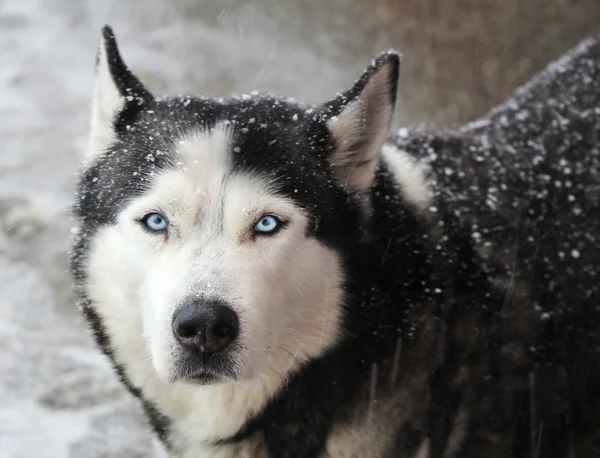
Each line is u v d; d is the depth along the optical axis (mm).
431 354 3156
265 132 2900
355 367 3076
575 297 3340
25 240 5500
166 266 2693
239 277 2629
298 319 2912
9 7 8859
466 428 3240
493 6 8297
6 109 7082
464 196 3410
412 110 6941
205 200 2729
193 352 2611
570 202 3488
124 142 2996
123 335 3002
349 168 3045
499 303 3252
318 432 3145
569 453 3420
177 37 8102
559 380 3322
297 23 8375
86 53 8078
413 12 8367
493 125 3879
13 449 3871
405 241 3135
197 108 3016
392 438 3146
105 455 3926
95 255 2945
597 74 3939
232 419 3098
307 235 2830
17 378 4363
